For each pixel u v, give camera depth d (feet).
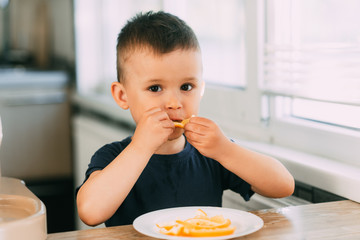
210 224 2.61
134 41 3.20
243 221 2.70
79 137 9.69
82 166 9.51
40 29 12.01
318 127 4.13
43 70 11.09
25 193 2.90
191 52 3.18
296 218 2.82
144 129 3.01
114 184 2.94
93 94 9.87
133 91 3.27
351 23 3.88
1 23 12.45
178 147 3.53
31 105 10.66
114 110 7.95
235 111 5.18
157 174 3.45
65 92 10.85
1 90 10.46
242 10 5.22
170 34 3.15
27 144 10.75
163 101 3.19
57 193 10.96
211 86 5.69
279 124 4.58
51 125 10.83
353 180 3.26
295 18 4.52
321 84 3.97
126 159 2.99
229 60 5.53
